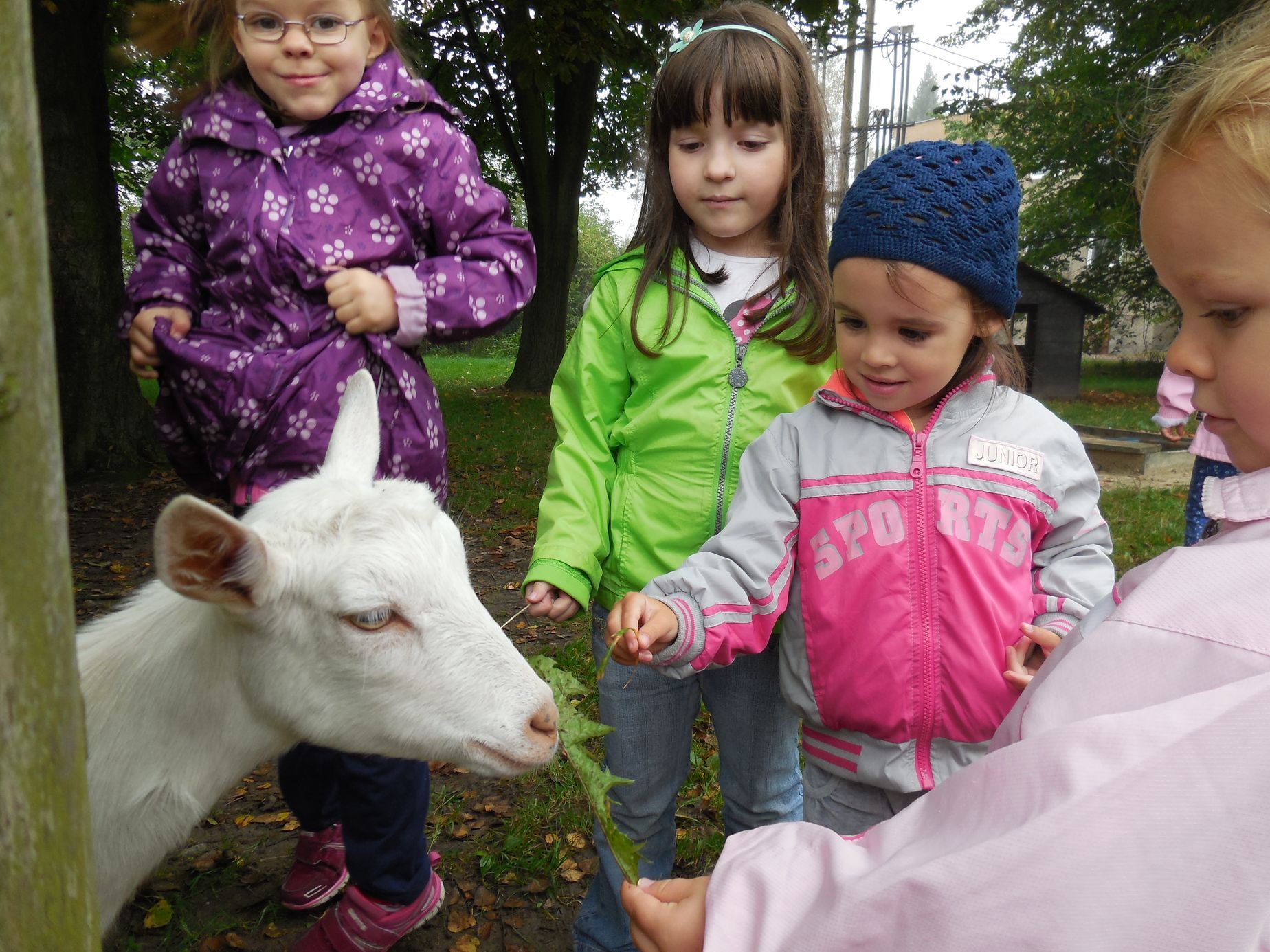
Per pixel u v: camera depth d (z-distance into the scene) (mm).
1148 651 904
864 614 1878
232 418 2230
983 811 896
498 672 1759
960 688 1817
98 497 8453
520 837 3082
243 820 3338
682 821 3230
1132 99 16516
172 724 1796
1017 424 1938
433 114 2400
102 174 9617
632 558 2287
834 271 1825
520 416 14133
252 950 2652
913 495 1881
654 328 2283
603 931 2361
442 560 1805
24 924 691
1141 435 11953
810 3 10844
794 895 987
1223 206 859
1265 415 900
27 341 648
